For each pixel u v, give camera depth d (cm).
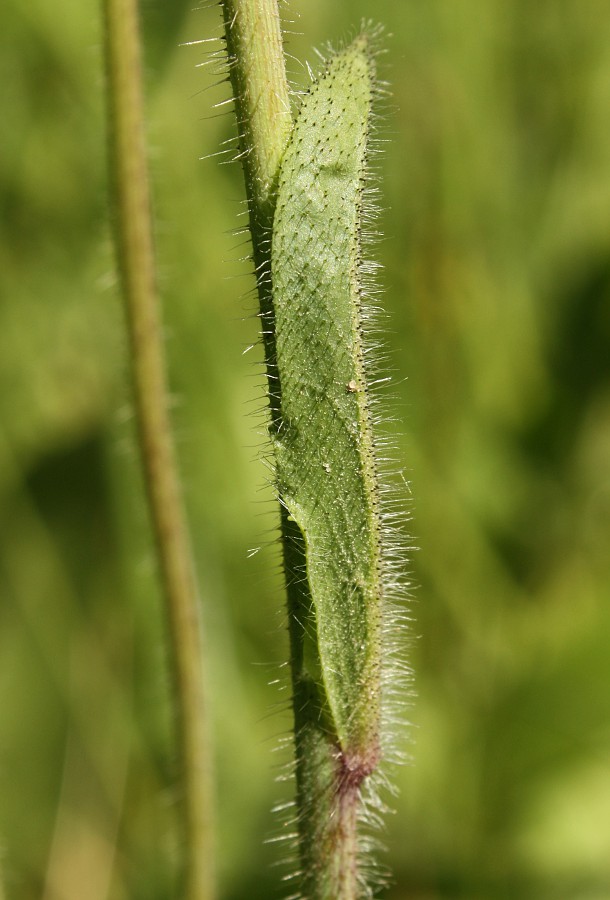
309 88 15
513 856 21
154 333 18
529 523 26
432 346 25
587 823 21
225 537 24
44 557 24
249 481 24
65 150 25
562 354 26
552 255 26
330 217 15
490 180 26
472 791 22
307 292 15
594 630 22
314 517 15
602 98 26
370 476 15
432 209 25
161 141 24
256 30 15
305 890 15
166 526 18
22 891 22
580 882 21
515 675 23
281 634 23
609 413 26
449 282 25
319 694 15
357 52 15
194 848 19
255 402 25
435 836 22
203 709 19
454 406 25
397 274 25
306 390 15
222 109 25
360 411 15
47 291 25
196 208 25
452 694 24
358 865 16
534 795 22
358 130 15
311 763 15
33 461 24
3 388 24
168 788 23
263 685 23
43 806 23
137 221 18
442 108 25
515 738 22
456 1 25
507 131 26
